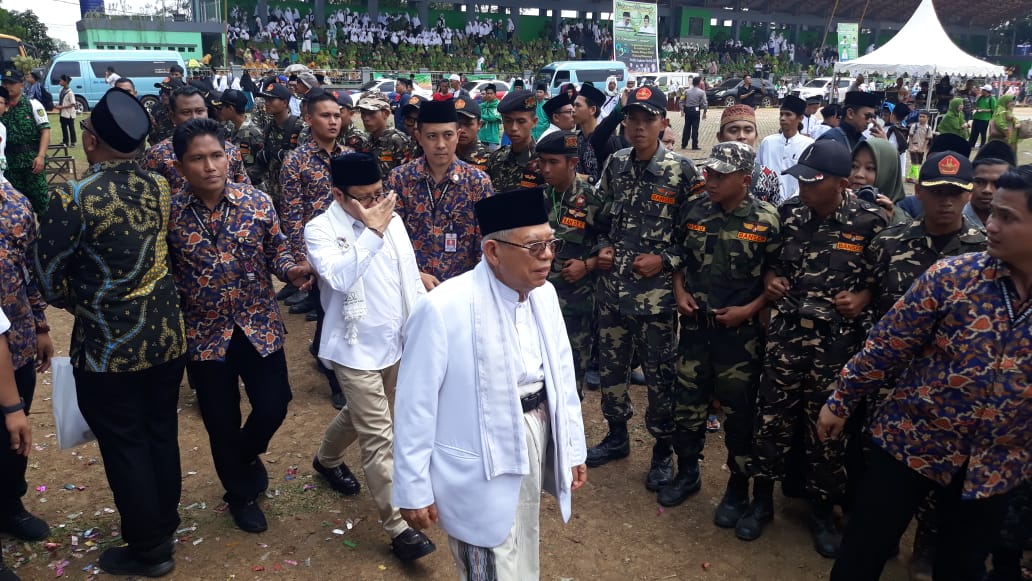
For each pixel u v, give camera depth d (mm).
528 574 2705
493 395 2457
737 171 3502
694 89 18766
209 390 3527
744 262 3596
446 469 2514
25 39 46844
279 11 36656
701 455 4262
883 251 3281
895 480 2713
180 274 3393
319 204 5082
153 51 27562
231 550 3619
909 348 2574
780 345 3516
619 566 3596
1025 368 2379
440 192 4371
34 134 8125
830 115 8562
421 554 3496
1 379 2781
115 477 3201
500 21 43344
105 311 3023
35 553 3568
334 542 3711
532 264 2393
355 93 29641
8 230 3312
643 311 4098
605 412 4543
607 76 28594
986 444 2506
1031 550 3336
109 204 2969
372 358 3539
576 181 4691
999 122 9500
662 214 4047
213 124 3281
